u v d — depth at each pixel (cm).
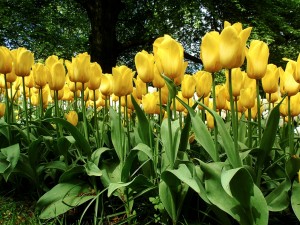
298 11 2300
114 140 280
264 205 196
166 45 214
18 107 493
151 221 252
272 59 2261
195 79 278
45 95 396
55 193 275
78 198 272
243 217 201
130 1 2088
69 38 2277
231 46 200
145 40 2097
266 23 2030
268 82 262
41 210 270
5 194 324
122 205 265
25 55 302
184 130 245
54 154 334
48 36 2105
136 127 314
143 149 243
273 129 212
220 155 260
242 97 257
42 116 346
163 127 240
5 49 303
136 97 317
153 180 259
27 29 2073
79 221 249
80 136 274
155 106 279
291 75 248
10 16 1972
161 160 257
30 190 322
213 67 214
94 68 297
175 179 224
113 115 285
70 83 364
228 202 204
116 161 296
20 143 342
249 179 193
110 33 1928
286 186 218
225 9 1995
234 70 262
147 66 247
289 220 251
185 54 2175
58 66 304
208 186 208
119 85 264
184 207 250
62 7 2241
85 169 274
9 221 269
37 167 307
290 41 2309
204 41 210
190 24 1886
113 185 225
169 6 1817
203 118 315
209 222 252
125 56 2503
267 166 258
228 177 175
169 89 210
